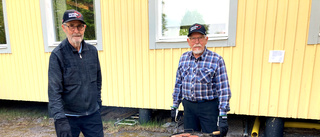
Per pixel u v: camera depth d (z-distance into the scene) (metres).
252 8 3.21
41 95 4.73
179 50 3.71
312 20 2.95
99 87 2.49
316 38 2.96
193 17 3.71
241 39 3.33
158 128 3.97
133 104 4.16
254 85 3.38
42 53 4.56
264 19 3.17
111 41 4.10
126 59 4.06
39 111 5.38
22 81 4.84
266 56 3.25
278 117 3.34
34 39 4.55
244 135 3.56
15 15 4.59
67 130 1.80
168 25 3.86
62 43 1.99
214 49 3.51
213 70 2.09
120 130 3.96
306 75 3.10
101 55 4.22
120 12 3.96
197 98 2.19
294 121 3.94
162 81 3.90
